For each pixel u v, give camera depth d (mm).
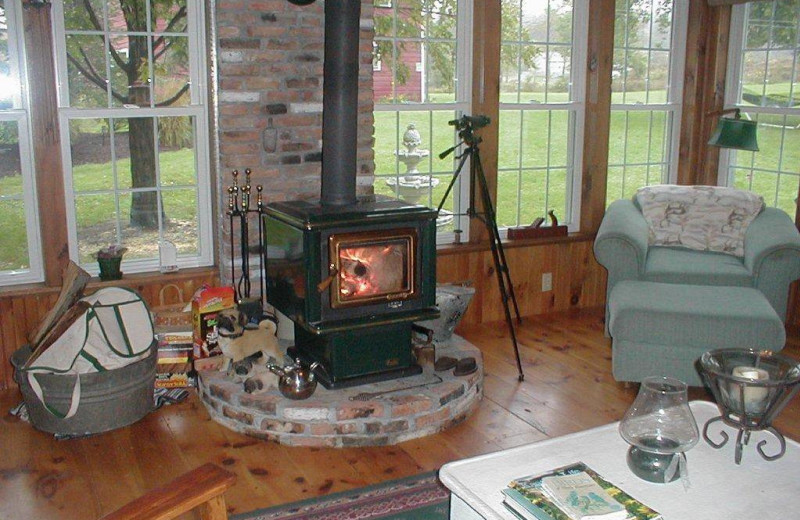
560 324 4629
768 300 3846
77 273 3336
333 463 2971
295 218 3035
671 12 4996
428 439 3166
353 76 3184
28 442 3107
